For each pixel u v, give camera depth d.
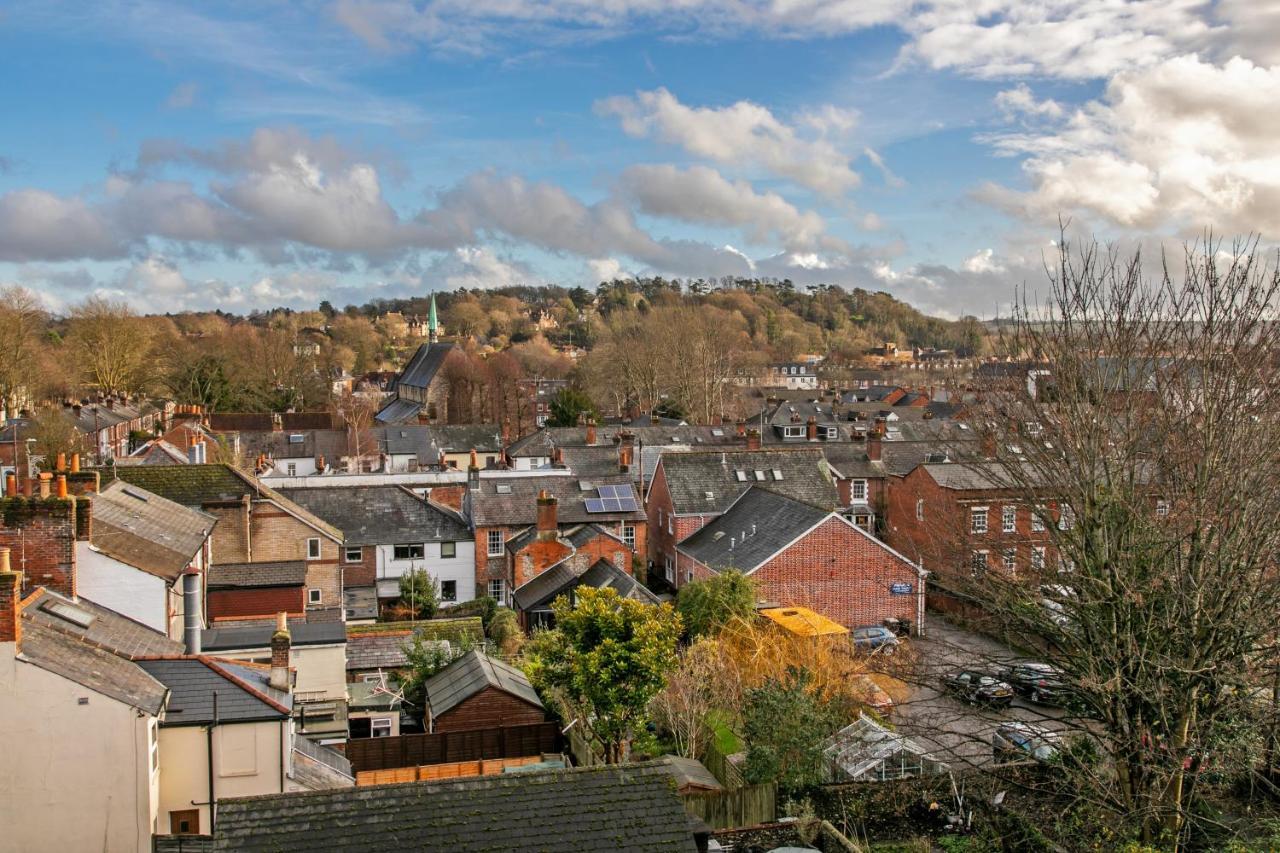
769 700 26.70
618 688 28.33
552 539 50.50
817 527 45.38
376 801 15.76
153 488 40.72
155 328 143.12
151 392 122.38
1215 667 18.50
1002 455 25.50
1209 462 19.33
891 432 86.56
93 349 111.75
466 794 16.08
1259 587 19.22
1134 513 19.89
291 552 42.66
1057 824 21.30
